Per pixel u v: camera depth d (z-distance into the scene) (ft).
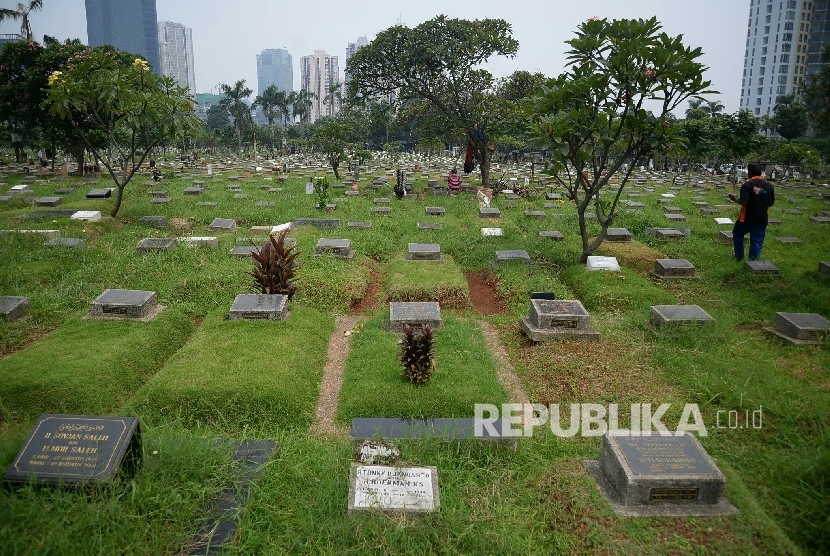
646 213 58.65
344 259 38.27
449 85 73.92
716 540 13.07
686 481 14.10
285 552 13.15
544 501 14.96
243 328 25.53
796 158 116.26
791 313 26.30
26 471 13.94
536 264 38.65
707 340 24.94
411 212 58.34
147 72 47.83
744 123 84.48
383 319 28.30
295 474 15.74
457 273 36.22
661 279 35.76
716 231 49.88
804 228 52.08
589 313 30.25
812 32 260.42
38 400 19.17
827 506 14.19
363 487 14.60
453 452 17.01
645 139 34.06
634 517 13.82
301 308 28.55
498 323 29.25
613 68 32.78
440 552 13.30
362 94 77.66
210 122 280.10
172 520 13.48
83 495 13.51
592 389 21.29
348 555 13.04
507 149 163.43
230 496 14.60
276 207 56.95
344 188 75.36
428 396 19.86
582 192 75.20
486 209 56.54
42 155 101.09
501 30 74.33
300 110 231.09
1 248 35.91
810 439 17.60
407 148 269.44
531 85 82.64
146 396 19.66
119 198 50.03
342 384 21.95
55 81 44.86
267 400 19.63
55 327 26.61
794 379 21.27
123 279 32.48
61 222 44.29
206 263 36.09
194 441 16.25
